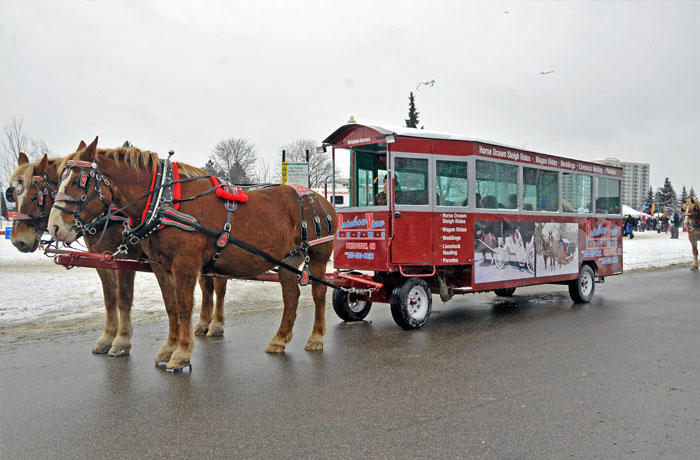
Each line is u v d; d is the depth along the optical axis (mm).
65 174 5363
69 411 4340
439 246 7953
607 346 6660
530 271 9453
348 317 8438
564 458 3492
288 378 5273
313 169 45406
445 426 4023
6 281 11594
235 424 4066
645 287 13000
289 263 6648
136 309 8953
